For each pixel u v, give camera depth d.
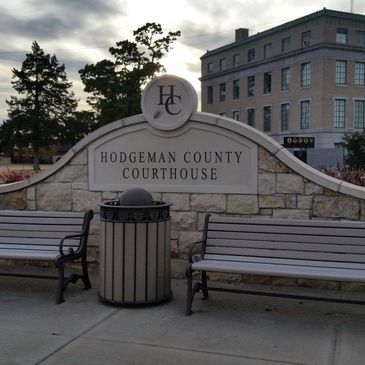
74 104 76.50
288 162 5.82
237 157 6.01
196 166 6.15
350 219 5.68
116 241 5.07
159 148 6.27
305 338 4.30
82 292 5.68
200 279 6.19
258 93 77.06
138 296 5.09
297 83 69.06
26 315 4.92
